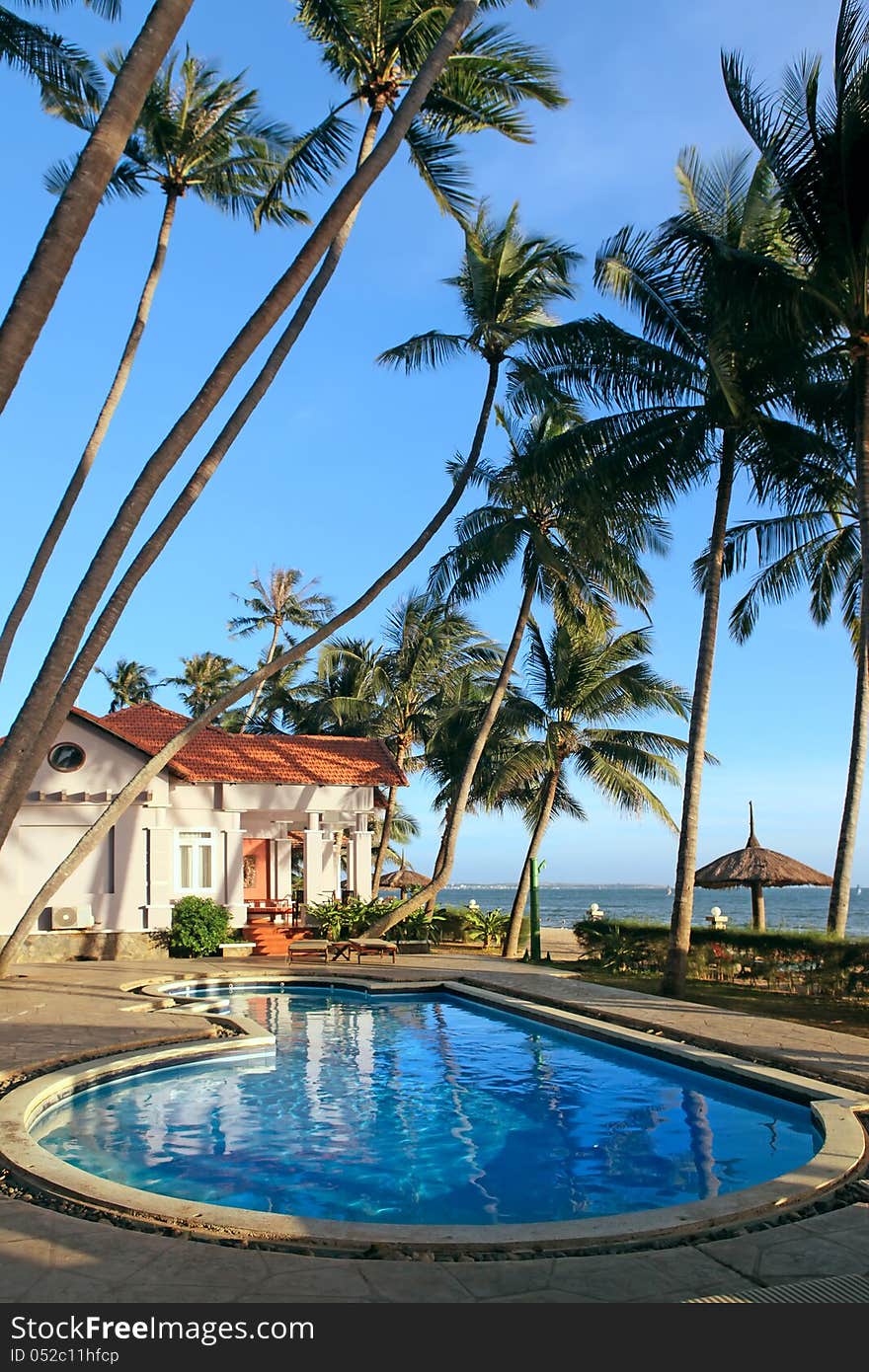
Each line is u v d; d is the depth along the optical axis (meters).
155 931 23.97
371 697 40.00
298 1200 7.79
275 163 22.44
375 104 18.61
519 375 22.72
